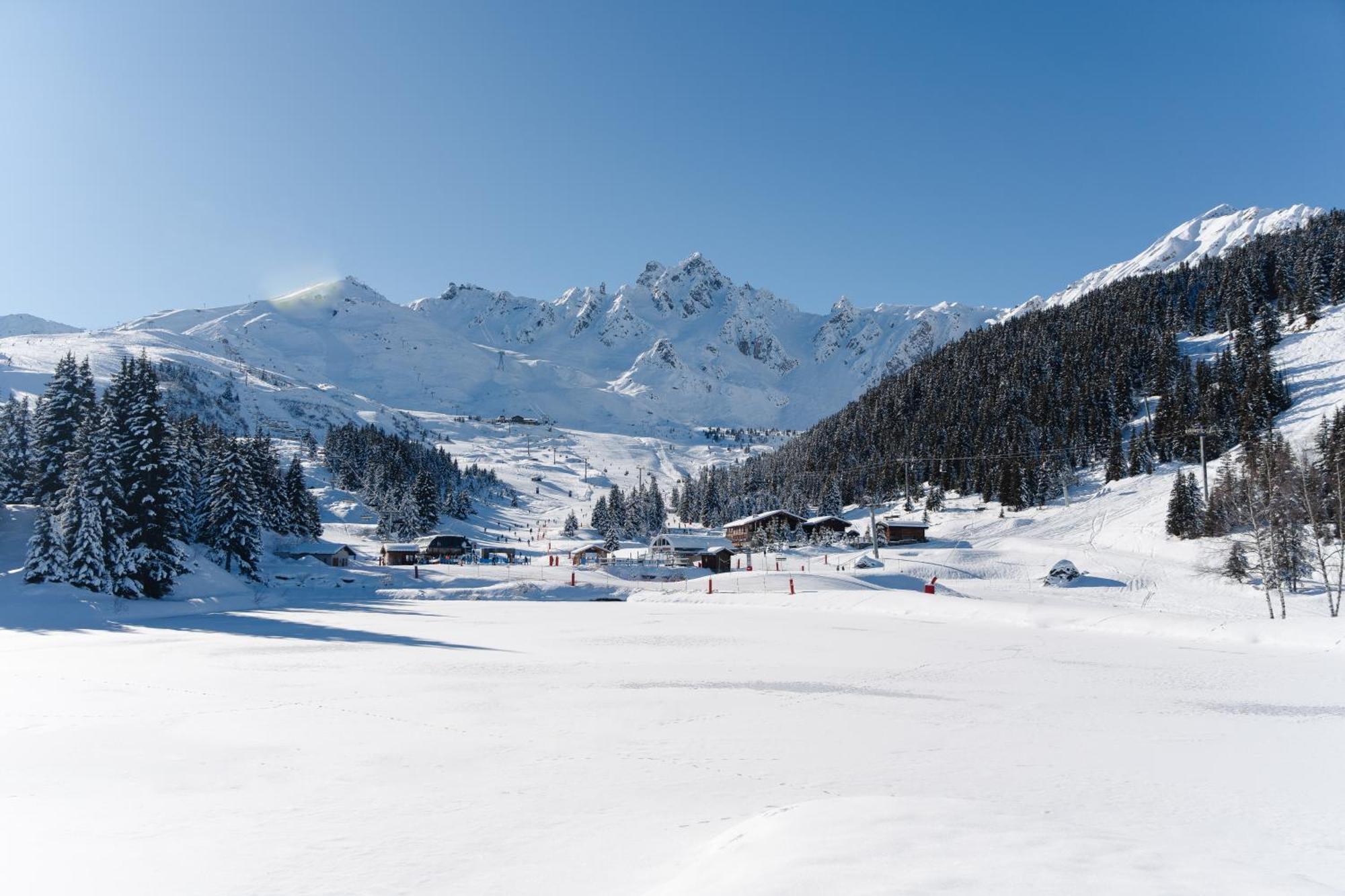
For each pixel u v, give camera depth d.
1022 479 103.38
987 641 29.22
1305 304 123.94
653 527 158.62
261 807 9.85
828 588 55.78
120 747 13.19
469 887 6.94
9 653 27.12
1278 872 5.59
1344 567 39.56
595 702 17.11
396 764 12.05
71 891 7.05
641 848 7.92
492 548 123.62
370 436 192.88
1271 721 15.26
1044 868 5.45
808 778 11.00
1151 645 28.14
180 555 53.31
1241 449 83.75
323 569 70.56
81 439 49.56
